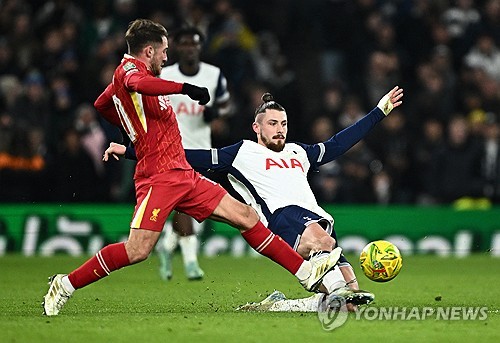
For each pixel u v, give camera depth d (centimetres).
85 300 2688
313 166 2572
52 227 4747
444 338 1866
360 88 5659
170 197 2234
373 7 5941
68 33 5550
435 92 5606
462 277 3591
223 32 5575
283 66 5347
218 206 2270
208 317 2169
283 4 6162
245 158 2494
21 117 5103
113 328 1962
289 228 2405
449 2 6106
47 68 5456
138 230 2225
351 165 5172
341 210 4897
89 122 5019
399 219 4925
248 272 3784
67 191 4912
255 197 2483
